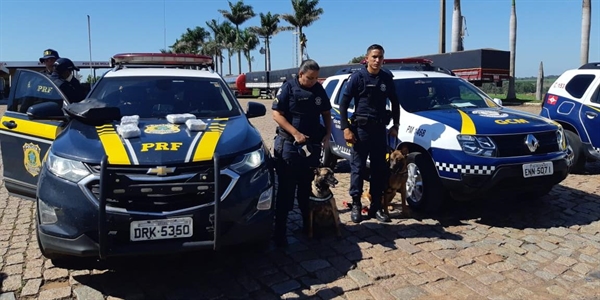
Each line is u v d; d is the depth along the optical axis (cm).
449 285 360
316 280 371
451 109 561
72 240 325
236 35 5434
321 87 432
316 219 461
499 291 350
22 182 482
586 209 547
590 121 686
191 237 330
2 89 3644
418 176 533
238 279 374
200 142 357
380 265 397
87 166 331
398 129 506
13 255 416
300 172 430
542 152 482
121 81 489
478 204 568
